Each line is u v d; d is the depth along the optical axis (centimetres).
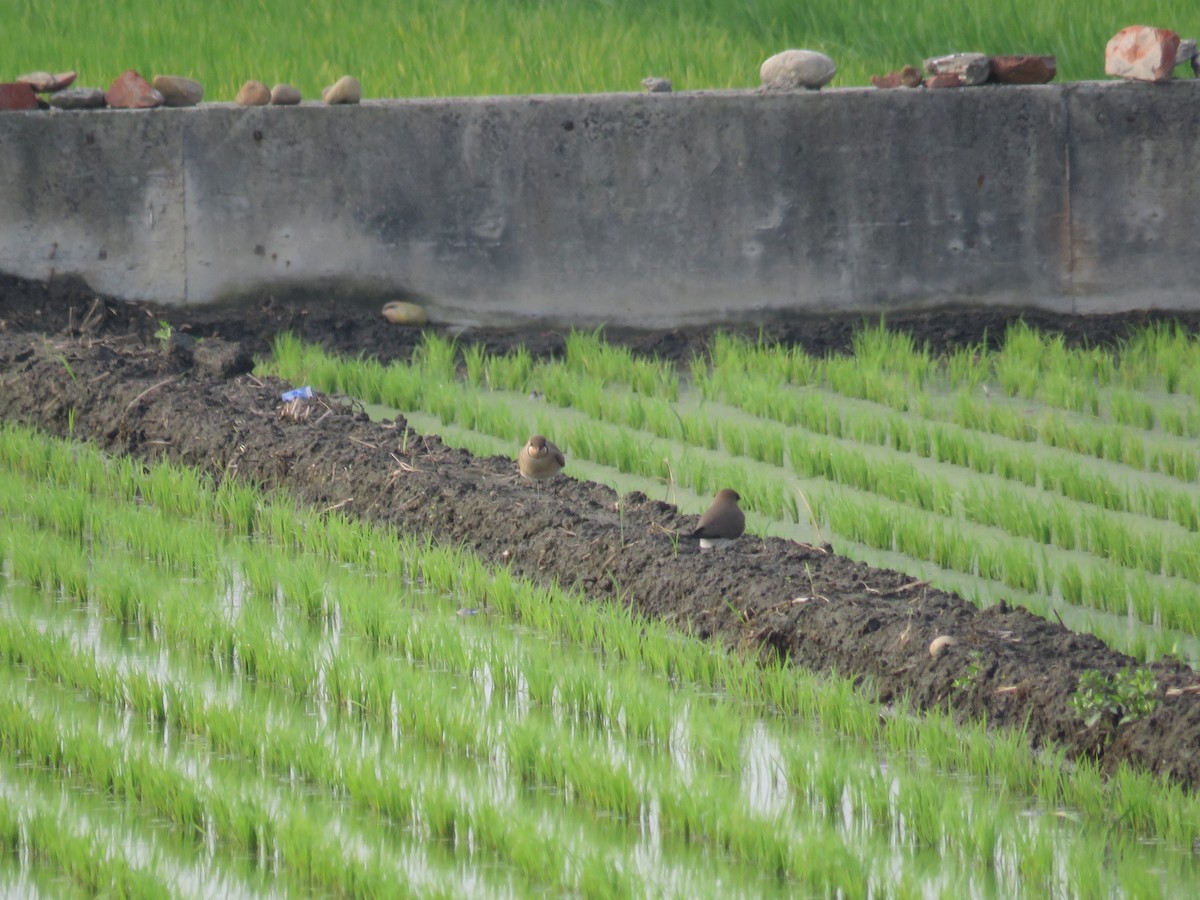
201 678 3070
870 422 4497
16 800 2561
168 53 6319
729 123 5441
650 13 6831
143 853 2409
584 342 5294
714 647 3123
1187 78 5528
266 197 5462
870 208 5488
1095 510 3878
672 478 3934
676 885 2294
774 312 5541
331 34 6569
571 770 2616
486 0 7031
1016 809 2536
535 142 5453
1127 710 2661
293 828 2392
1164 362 4978
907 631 3006
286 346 5162
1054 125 5450
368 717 2914
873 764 2642
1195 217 5500
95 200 5441
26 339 4962
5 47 6297
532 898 2256
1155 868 2327
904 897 2222
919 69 6206
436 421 4672
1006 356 5125
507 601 3394
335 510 3969
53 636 3147
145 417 4462
